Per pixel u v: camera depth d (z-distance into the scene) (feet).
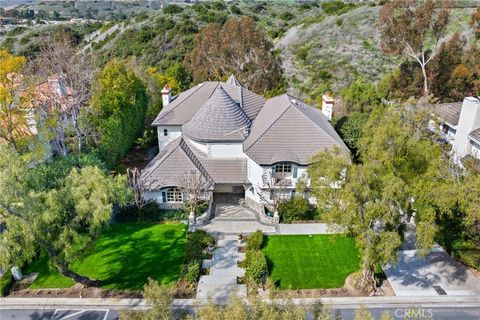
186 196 133.28
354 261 113.09
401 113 131.44
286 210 130.82
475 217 90.74
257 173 134.31
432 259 114.11
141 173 140.46
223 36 252.83
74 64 168.35
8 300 99.91
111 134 162.09
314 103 223.51
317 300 72.23
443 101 217.36
